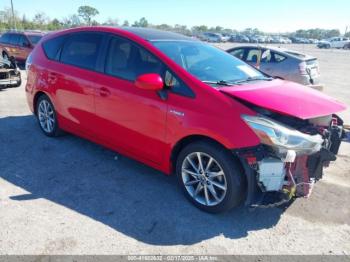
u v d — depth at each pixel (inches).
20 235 120.8
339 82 588.1
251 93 135.0
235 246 120.9
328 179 176.6
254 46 412.8
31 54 227.3
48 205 141.4
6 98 337.4
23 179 163.5
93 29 184.4
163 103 142.9
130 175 171.6
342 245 123.3
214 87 138.3
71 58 193.0
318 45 1988.2
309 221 137.6
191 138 140.5
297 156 131.6
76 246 116.6
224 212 136.7
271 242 123.7
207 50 174.2
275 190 127.6
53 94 202.5
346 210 146.3
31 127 241.4
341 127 158.9
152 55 152.3
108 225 129.6
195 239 123.8
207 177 138.0
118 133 166.9
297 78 389.4
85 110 181.9
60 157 190.7
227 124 126.6
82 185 159.9
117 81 162.4
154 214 138.3
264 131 121.9
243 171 129.3
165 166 151.0
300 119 133.1
